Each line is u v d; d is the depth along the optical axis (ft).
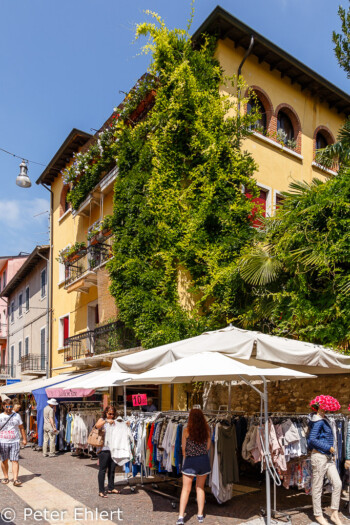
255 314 38.63
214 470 25.20
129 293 45.21
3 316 136.05
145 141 50.88
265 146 51.44
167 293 45.32
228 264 42.73
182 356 25.77
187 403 44.55
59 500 27.17
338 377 34.04
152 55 48.57
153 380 31.58
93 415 45.83
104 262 55.72
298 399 36.68
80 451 47.24
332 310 33.58
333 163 45.11
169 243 45.21
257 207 46.65
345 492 28.58
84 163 64.80
